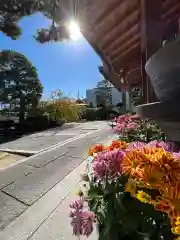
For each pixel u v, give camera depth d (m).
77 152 5.99
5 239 2.16
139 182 0.89
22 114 14.21
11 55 14.16
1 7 8.45
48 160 5.23
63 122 15.02
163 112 1.17
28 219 2.52
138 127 3.47
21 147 7.52
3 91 14.23
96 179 1.15
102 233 1.05
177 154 1.02
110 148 1.45
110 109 20.52
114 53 3.84
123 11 2.29
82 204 1.19
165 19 2.82
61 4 2.17
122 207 0.95
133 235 0.94
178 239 0.79
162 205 0.83
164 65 1.23
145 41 2.21
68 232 2.15
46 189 3.40
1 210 2.77
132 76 6.15
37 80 14.88
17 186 3.58
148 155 0.98
